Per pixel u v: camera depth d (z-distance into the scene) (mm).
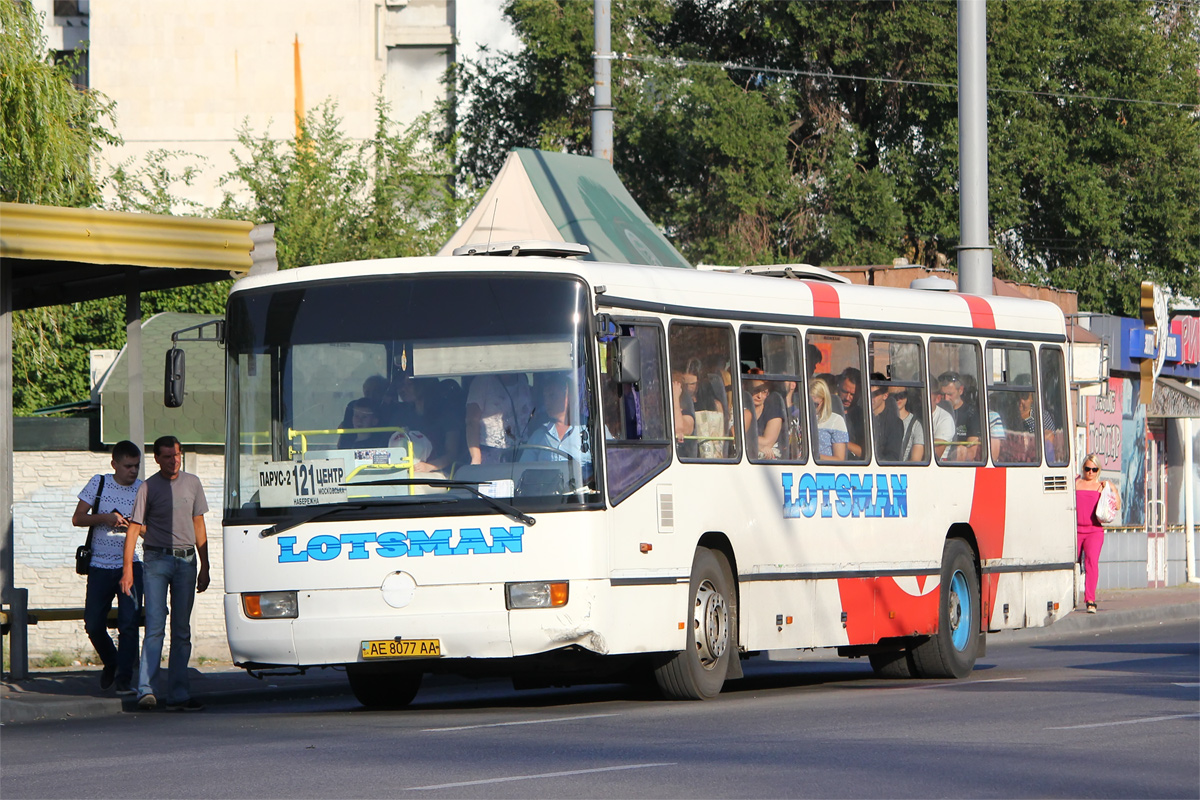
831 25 103938
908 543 38875
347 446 30891
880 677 41344
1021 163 104938
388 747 25500
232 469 31578
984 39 55531
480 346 30734
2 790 21969
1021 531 42781
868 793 20297
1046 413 44156
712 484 33500
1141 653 47750
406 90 157125
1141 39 104938
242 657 31219
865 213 103062
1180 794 20484
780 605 35281
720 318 34469
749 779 21391
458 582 30047
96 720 33094
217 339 32719
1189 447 88500
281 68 156500
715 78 101062
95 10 157500
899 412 39156
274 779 22156
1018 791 20562
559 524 29953
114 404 47312
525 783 21141
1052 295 90438
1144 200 108875
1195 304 113500
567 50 105375
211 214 88562
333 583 30547
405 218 87688
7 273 37562
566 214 58656
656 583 31641
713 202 102125
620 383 30562
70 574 47312
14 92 55500
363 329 31188
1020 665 44812
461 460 30406
